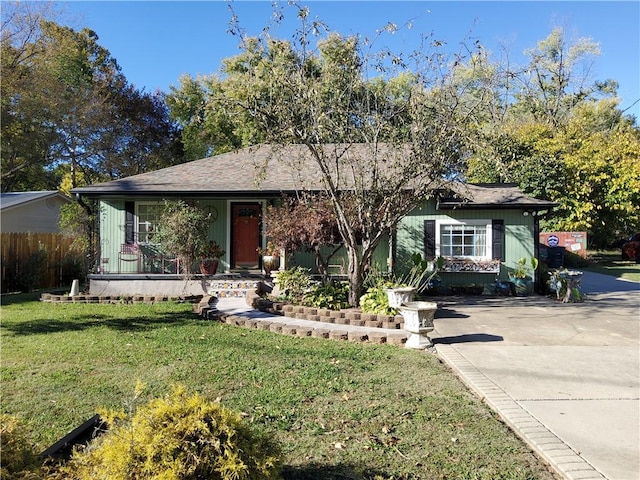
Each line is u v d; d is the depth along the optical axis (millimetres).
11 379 4922
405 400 4340
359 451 3291
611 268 19891
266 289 11977
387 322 7719
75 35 29219
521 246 12812
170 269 13117
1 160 24266
